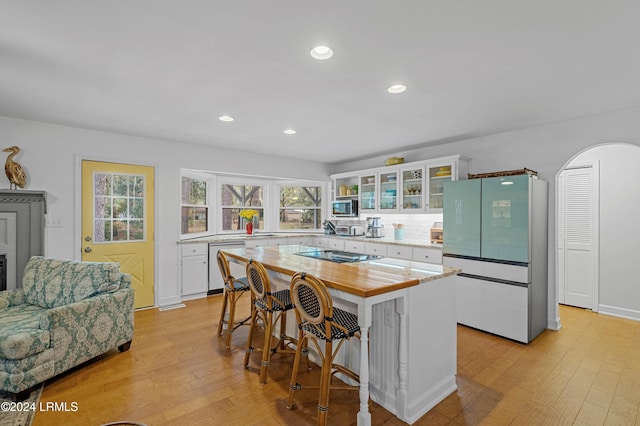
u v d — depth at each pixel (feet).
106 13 5.23
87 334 8.33
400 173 15.85
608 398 7.19
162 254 14.29
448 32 5.79
